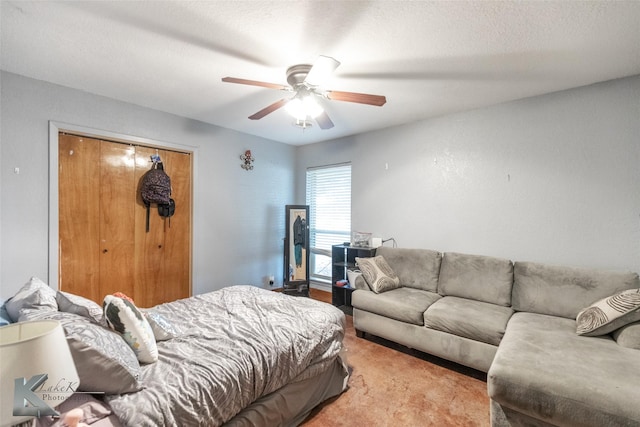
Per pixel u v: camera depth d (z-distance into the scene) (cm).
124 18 166
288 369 163
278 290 460
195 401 121
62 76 241
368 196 398
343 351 211
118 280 300
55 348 84
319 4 153
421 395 205
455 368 242
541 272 247
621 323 179
